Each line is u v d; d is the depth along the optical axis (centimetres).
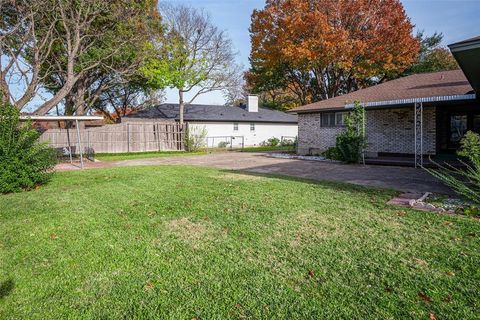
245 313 244
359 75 2464
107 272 315
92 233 428
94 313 247
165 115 2700
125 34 1822
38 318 242
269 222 461
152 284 290
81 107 2281
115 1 1717
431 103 1202
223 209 536
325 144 1614
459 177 849
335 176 919
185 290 279
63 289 284
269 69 2722
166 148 2211
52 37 1457
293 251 357
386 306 249
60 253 362
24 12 1334
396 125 1397
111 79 2405
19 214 532
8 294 277
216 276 303
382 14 2312
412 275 297
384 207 536
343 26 2345
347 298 261
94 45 1856
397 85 1549
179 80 2303
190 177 902
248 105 3102
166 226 454
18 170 750
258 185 753
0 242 400
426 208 527
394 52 2336
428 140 1311
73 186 802
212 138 2734
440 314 238
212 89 2527
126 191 708
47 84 2039
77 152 1917
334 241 383
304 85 2955
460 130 1304
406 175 934
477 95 963
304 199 599
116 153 2006
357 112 1275
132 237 411
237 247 372
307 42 2273
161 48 2220
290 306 252
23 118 1016
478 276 292
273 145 2912
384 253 346
